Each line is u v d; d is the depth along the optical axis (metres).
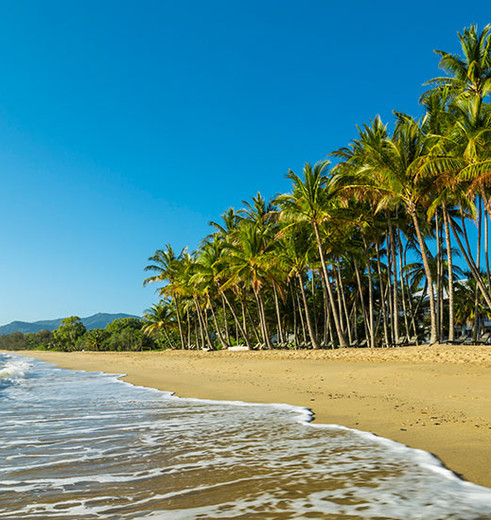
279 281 42.12
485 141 20.62
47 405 11.94
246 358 33.81
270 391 13.61
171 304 69.62
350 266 42.44
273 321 51.19
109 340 109.50
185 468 5.34
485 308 41.59
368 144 24.73
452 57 26.11
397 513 3.67
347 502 3.97
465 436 6.50
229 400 12.11
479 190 22.78
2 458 6.02
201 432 7.70
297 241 34.41
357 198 26.64
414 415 8.45
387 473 4.87
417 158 22.50
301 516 3.65
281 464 5.40
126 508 3.98
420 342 39.09
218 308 58.84
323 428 7.73
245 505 3.96
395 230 33.81
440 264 29.03
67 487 4.67
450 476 4.70
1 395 14.84
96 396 14.07
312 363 22.81
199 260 45.97
